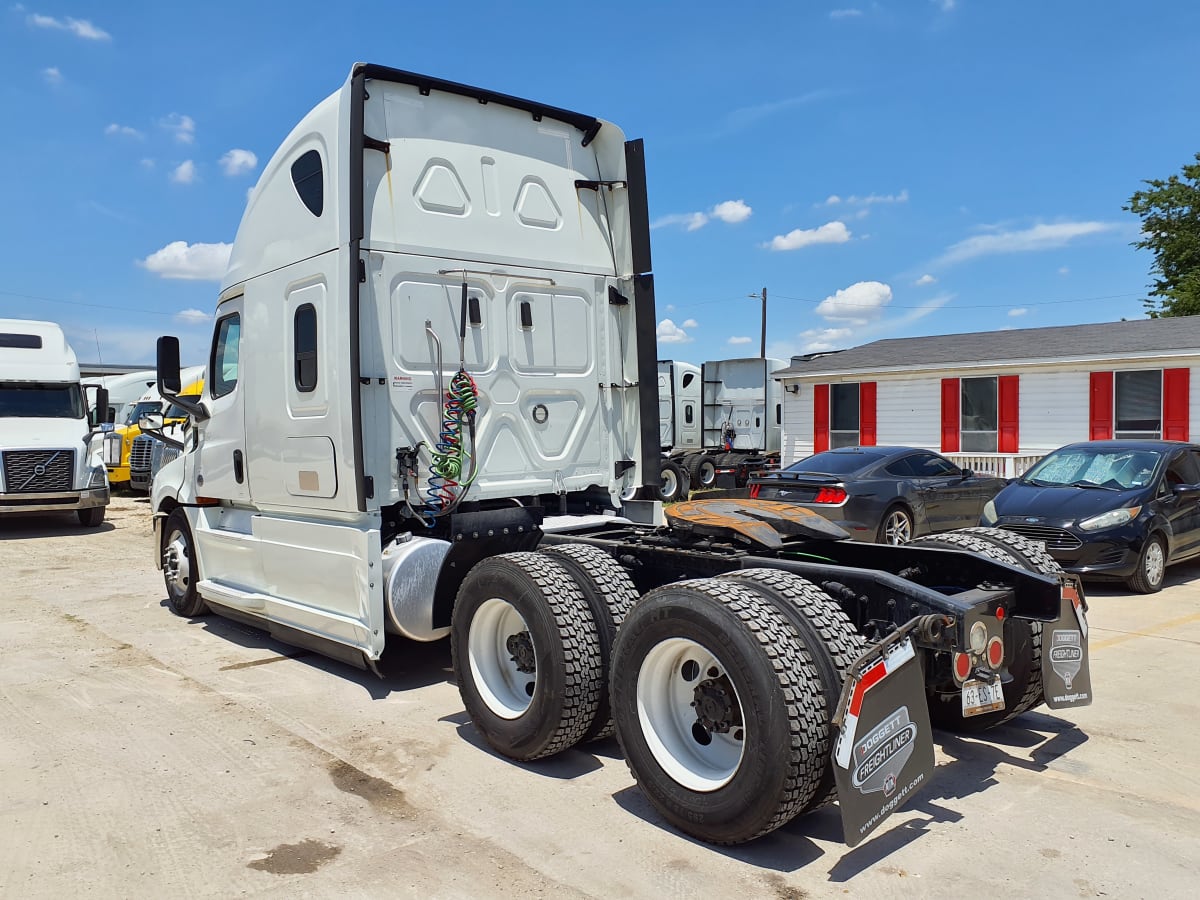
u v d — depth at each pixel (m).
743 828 3.23
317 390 5.18
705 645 3.34
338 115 4.94
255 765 4.30
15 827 3.63
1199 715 4.95
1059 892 3.07
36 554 11.85
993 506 9.08
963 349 18.73
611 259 6.18
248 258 5.93
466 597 4.48
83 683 5.70
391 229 5.10
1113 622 7.18
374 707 5.18
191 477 7.01
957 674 3.48
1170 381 15.40
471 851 3.40
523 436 5.64
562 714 3.98
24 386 14.70
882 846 3.43
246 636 6.97
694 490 21.94
